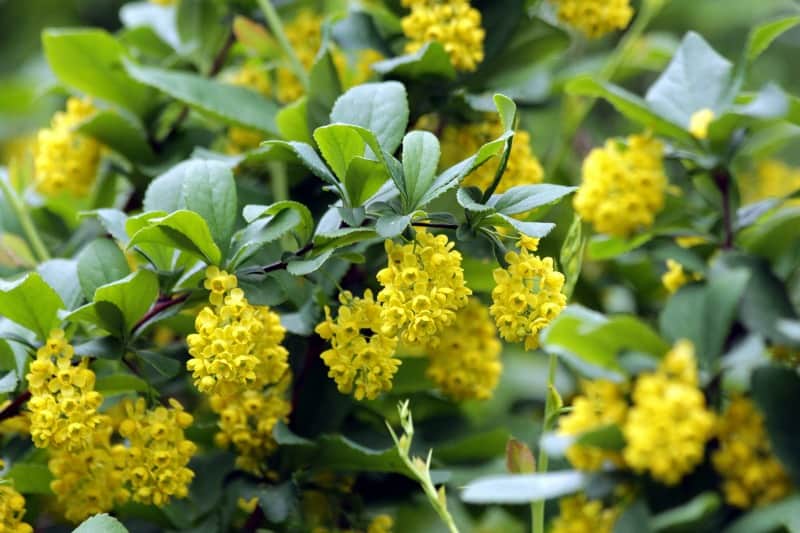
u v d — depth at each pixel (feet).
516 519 3.20
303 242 2.85
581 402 2.99
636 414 2.90
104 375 3.00
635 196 3.12
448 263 2.77
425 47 3.05
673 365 2.92
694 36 3.18
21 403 2.87
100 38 3.22
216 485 3.05
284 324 2.98
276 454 3.03
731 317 3.00
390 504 3.11
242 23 3.25
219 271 2.81
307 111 3.09
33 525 2.99
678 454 2.89
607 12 3.19
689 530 2.94
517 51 3.18
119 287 2.82
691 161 3.16
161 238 2.80
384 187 2.85
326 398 3.06
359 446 2.96
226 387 2.84
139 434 2.84
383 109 2.89
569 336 2.94
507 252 2.80
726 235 3.14
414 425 3.18
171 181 2.91
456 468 3.14
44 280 2.89
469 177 3.06
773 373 2.98
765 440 2.97
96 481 2.89
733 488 2.95
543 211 3.09
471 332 3.07
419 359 3.09
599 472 2.96
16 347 2.90
